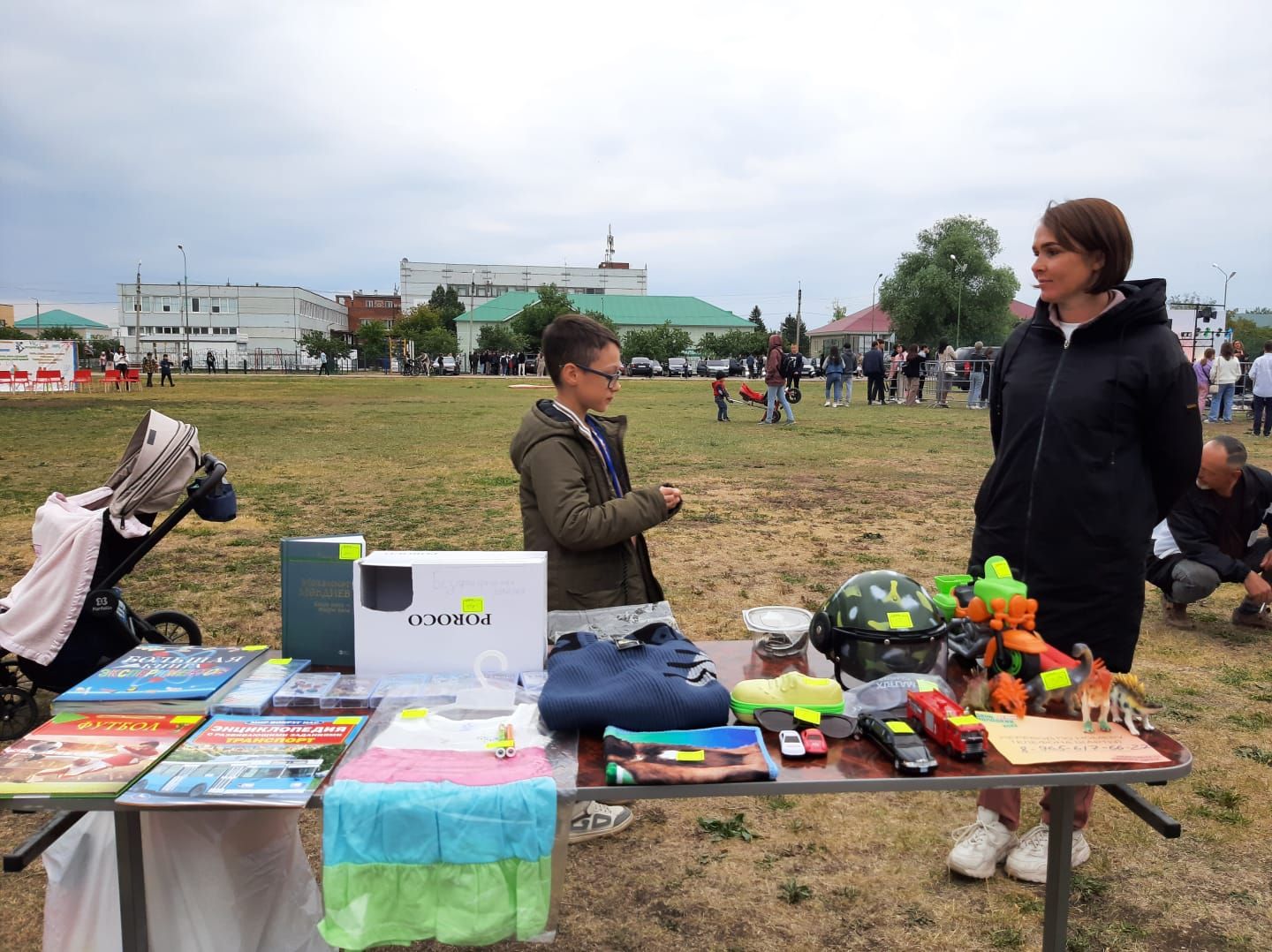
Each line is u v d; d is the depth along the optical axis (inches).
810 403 1091.9
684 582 255.6
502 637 88.4
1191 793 138.0
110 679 87.4
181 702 83.2
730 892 114.5
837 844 125.8
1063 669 82.5
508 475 464.1
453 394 1363.2
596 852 124.3
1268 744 154.2
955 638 94.9
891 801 138.6
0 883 116.0
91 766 71.8
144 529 147.3
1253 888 114.2
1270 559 212.1
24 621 141.5
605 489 107.1
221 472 153.6
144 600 234.1
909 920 108.1
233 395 1286.9
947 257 2645.2
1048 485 96.6
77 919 86.4
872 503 382.0
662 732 77.2
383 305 5374.0
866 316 3673.7
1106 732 79.6
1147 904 111.0
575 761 73.6
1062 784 72.6
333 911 67.2
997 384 107.3
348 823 67.1
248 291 4087.1
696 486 427.5
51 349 1357.0
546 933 68.7
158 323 4077.3
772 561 281.1
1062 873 85.4
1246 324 2778.1
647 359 2484.0
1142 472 96.2
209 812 84.7
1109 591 96.6
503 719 79.5
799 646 101.1
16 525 327.3
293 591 93.4
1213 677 185.9
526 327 3088.1
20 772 70.4
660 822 132.3
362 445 611.2
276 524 336.2
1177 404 92.9
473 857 67.4
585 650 84.4
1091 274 93.6
